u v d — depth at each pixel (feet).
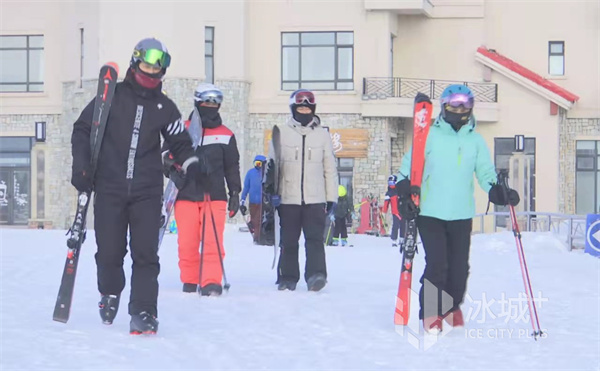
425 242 33.50
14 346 28.63
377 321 35.24
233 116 148.36
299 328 33.47
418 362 27.58
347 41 150.20
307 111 45.57
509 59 160.35
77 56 151.33
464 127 33.91
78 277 49.62
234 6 148.15
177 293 43.68
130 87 31.63
